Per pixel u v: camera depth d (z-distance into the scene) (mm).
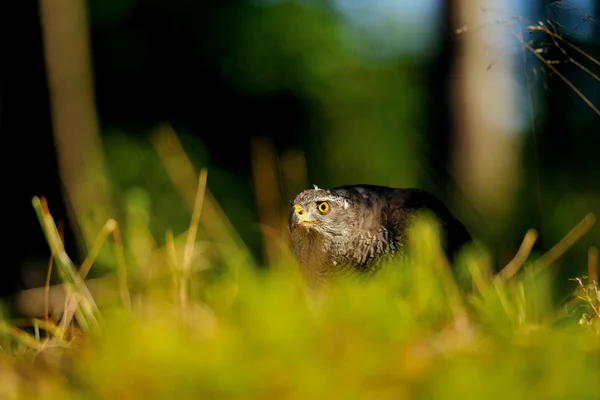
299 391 3660
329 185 25000
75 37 20656
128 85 23828
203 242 7516
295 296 4371
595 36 7340
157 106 23875
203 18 24078
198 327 4684
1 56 20891
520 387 3623
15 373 4387
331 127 26000
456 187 15227
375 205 8430
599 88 12711
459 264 7328
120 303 6094
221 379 3676
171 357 3789
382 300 4270
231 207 21688
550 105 14141
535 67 8227
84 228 10680
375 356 3863
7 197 20641
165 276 6078
